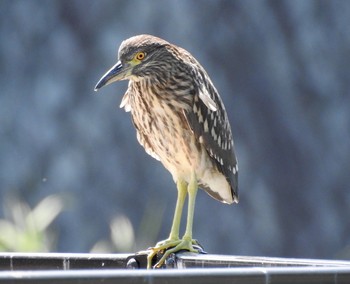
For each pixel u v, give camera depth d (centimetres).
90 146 1742
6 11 1784
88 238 1691
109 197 1723
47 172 1728
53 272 313
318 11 1894
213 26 1814
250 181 1811
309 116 1862
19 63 1770
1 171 1720
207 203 1759
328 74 1880
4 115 1742
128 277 313
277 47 1852
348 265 387
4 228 870
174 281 318
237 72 1827
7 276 307
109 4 1780
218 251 1759
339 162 1872
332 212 1850
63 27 1783
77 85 1764
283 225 1817
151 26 1786
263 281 329
